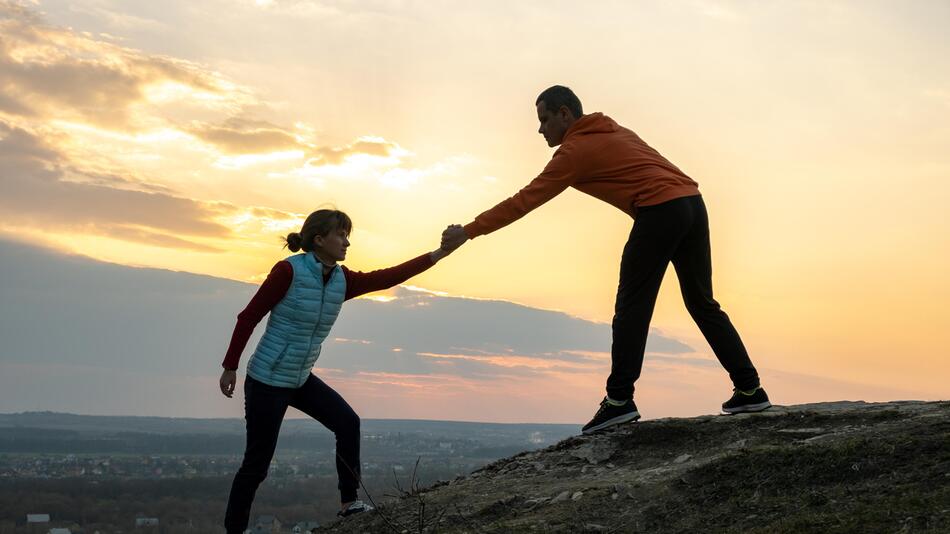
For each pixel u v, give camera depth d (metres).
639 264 5.18
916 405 5.04
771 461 4.10
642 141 5.41
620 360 5.32
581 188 5.37
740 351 5.35
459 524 4.52
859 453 3.94
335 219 4.93
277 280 4.86
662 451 5.01
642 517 4.02
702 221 5.24
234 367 4.92
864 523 3.34
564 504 4.39
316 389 5.21
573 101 5.49
